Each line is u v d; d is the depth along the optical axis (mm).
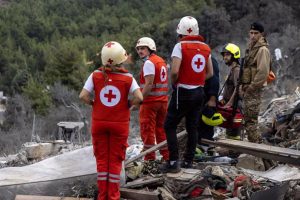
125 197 6828
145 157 8102
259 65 7977
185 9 49844
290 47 35812
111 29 68812
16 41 66750
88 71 47875
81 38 66312
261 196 6281
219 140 8172
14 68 55500
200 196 6684
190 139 7395
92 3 77125
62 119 35375
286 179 7094
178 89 7035
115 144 6395
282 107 12078
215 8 47125
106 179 6426
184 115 7223
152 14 69625
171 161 7234
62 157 7750
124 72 6348
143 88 7746
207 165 7879
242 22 44531
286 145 8797
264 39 8125
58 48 56875
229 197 6758
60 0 77000
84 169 7367
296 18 45312
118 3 75500
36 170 7461
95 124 6379
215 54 38000
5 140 27266
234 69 8664
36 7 76062
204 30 44531
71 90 44125
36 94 42750
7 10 74688
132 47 44219
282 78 29719
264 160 7941
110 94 6293
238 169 7707
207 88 7922
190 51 6996
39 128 33562
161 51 43156
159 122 8234
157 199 6582
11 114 40062
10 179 7121
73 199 6863
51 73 48125
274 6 45031
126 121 6398
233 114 8469
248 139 8375
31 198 6797
